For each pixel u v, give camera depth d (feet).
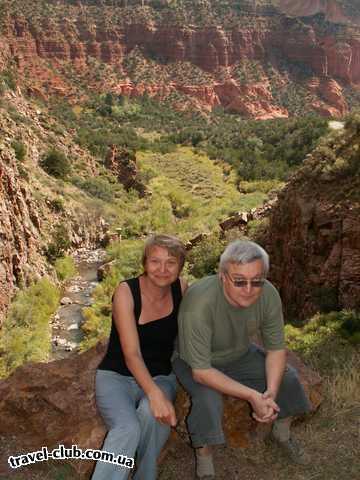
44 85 541.75
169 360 13.76
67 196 177.27
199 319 12.83
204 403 13.05
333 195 73.61
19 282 112.98
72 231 163.22
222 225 127.13
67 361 17.26
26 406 15.46
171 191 230.68
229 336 13.37
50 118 263.49
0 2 563.07
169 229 180.86
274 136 329.31
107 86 583.17
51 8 604.90
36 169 183.52
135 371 12.74
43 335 97.60
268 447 14.76
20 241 119.65
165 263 12.42
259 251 12.39
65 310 113.29
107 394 12.91
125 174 244.63
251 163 284.00
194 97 611.06
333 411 16.71
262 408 12.89
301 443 15.15
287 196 86.17
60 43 586.04
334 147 82.12
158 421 12.57
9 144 170.60
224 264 12.56
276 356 13.80
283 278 86.17
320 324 47.91
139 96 589.32
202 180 264.31
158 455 13.56
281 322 13.65
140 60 627.46
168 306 13.25
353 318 44.01
